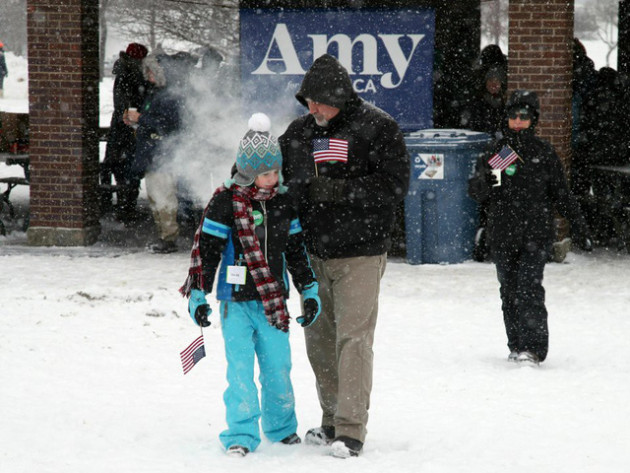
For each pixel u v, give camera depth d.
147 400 15.02
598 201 31.66
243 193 12.27
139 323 20.38
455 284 24.98
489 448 12.73
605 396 15.46
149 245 30.23
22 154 35.50
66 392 15.34
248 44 30.98
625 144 34.00
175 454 12.17
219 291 12.45
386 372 16.91
